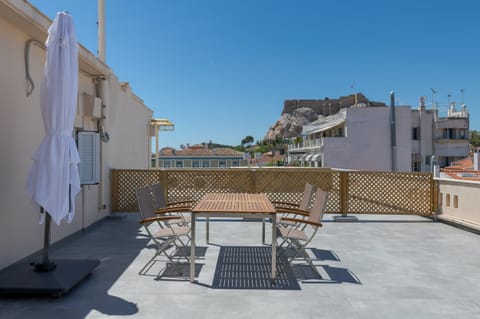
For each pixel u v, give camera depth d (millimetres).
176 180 8695
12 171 4531
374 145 36250
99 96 7523
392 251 5523
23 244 4766
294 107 137000
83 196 6770
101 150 7684
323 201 4523
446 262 4945
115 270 4488
